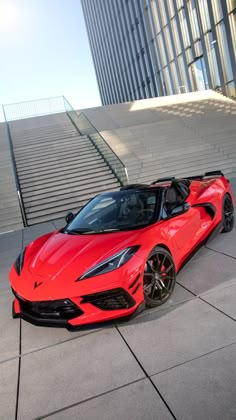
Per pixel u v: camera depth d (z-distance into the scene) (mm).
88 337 3504
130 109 23469
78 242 4039
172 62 30484
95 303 3357
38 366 3166
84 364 3061
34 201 13211
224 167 14492
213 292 3932
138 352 3078
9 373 3137
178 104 23094
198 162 14906
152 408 2404
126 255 3518
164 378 2678
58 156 16594
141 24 35562
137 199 4664
